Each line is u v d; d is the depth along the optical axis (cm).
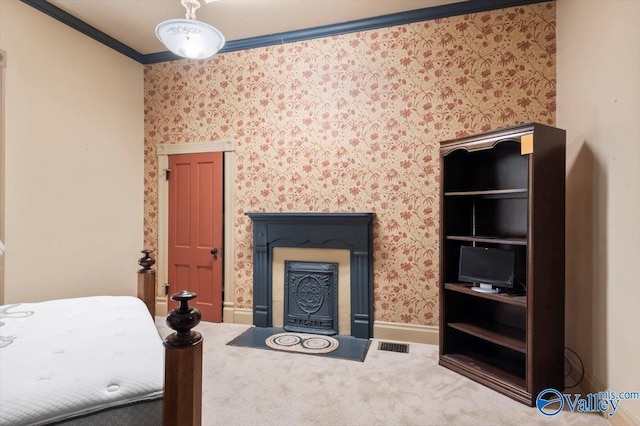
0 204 267
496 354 264
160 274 393
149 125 397
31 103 288
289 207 350
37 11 292
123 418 107
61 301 203
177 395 106
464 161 282
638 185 174
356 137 329
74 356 125
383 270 319
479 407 205
